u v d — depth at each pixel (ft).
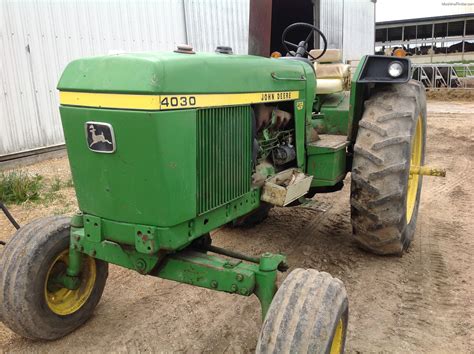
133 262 8.73
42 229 9.87
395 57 12.92
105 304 11.75
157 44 30.91
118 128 7.64
